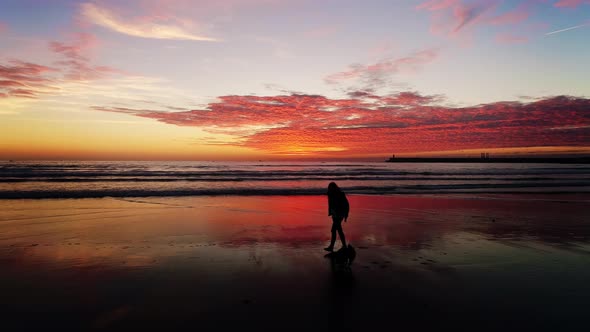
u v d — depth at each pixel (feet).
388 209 44.09
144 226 31.91
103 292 15.60
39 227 30.94
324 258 21.54
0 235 27.55
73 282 16.87
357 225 33.14
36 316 13.10
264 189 70.23
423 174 143.23
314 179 107.45
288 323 12.66
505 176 128.98
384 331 12.07
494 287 16.39
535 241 26.50
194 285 16.58
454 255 22.26
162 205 46.50
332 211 22.50
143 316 13.21
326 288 16.26
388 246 24.77
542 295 15.35
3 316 13.06
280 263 20.43
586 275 18.25
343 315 13.35
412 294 15.51
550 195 61.46
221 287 16.35
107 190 64.28
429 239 27.14
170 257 21.50
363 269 19.19
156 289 16.03
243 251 23.20
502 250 23.61
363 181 99.45
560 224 33.96
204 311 13.66
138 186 75.10
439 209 44.19
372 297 15.14
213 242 25.81
